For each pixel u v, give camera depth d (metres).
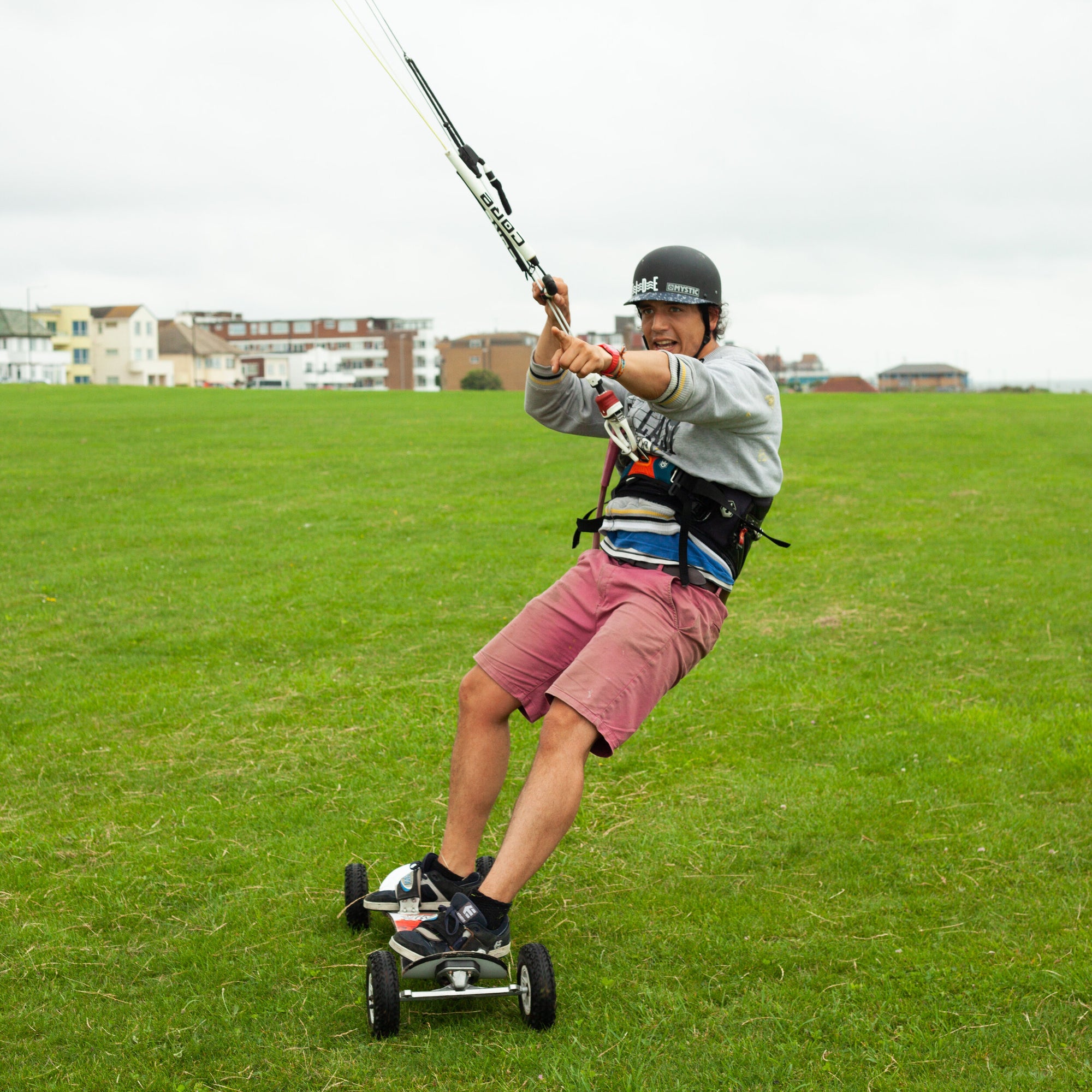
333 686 6.84
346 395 47.34
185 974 3.66
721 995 3.47
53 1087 3.07
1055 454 19.31
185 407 35.03
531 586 9.53
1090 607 8.36
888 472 17.12
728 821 4.76
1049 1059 3.11
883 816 4.76
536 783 3.27
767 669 6.97
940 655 7.22
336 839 4.68
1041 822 4.65
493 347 154.38
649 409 3.46
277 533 12.27
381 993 3.22
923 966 3.59
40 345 113.69
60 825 4.88
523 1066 3.14
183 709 6.45
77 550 11.38
